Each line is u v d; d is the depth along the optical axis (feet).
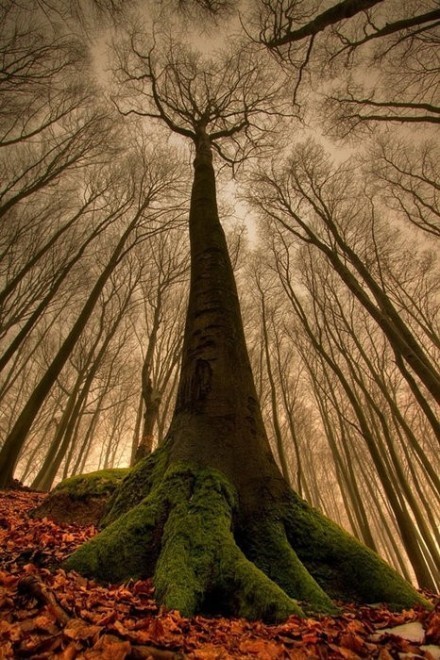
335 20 19.65
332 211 45.19
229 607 7.21
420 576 26.99
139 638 5.19
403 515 30.12
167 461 11.01
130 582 7.91
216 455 10.48
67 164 38.14
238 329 14.20
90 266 55.42
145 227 46.39
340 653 5.46
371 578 9.04
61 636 5.05
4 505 20.68
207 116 32.89
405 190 42.73
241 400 12.04
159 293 45.85
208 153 24.90
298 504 10.50
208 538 8.19
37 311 33.30
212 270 15.80
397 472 38.47
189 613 6.58
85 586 7.49
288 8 24.17
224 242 17.52
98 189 46.26
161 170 48.73
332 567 9.35
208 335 13.48
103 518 12.44
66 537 12.98
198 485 9.58
